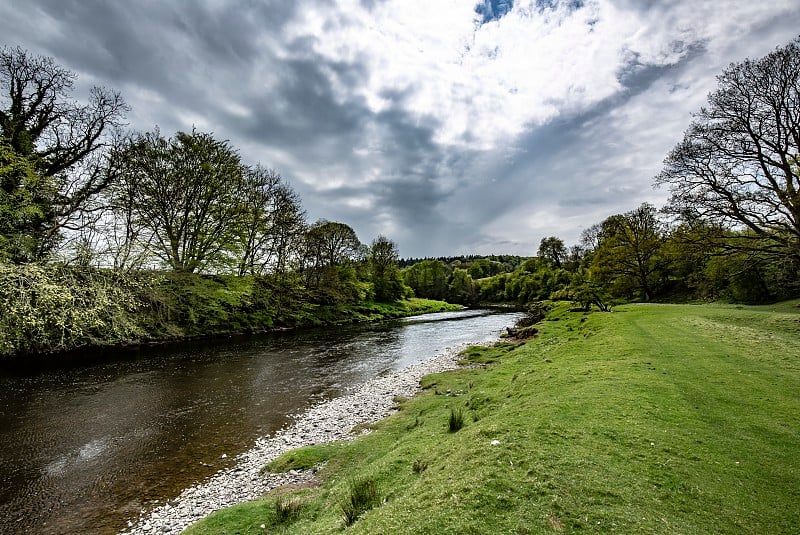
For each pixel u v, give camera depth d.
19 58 25.14
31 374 24.05
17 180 19.84
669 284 60.88
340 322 61.50
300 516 8.70
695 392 11.66
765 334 20.86
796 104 25.06
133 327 22.98
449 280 140.75
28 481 12.10
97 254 21.39
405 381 23.98
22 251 19.22
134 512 10.44
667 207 30.44
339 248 73.56
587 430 8.88
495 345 34.59
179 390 21.67
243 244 47.28
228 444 14.85
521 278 112.50
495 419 10.90
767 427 9.07
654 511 5.78
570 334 30.48
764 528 5.51
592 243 87.94
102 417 17.41
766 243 28.08
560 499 6.01
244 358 30.59
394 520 5.95
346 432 15.77
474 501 6.09
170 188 38.09
